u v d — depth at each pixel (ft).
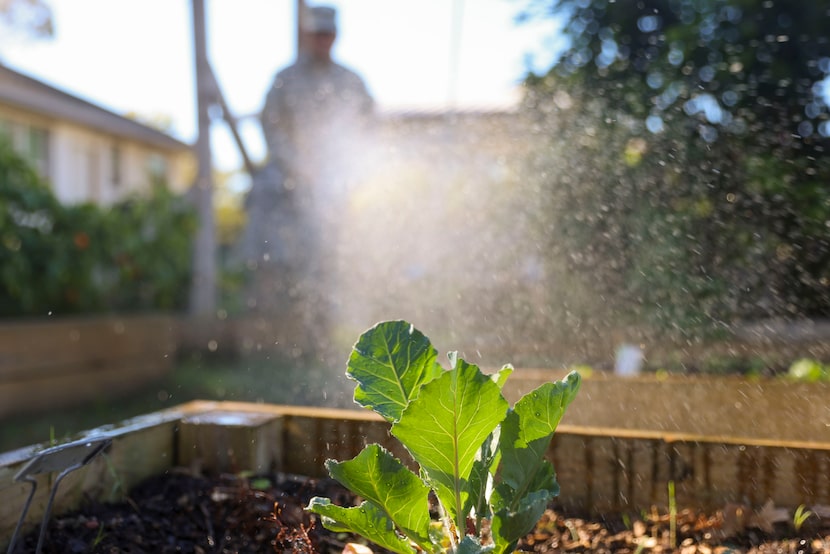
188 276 18.10
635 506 4.39
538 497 2.80
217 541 4.05
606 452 4.44
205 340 15.75
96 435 4.48
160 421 4.89
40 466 3.36
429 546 3.08
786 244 10.26
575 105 12.41
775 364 9.38
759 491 4.25
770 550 3.84
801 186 10.25
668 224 10.75
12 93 26.37
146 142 39.34
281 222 16.28
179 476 4.82
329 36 16.71
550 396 2.97
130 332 13.50
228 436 4.87
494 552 2.81
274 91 16.78
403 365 3.19
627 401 6.65
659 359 9.83
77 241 14.03
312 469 4.88
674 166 11.02
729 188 10.66
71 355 12.13
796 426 6.21
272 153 16.80
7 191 12.80
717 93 11.10
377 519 2.99
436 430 2.86
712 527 4.12
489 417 2.86
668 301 10.50
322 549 3.96
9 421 10.46
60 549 3.85
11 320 12.84
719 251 10.52
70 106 28.94
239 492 4.47
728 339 10.03
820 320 10.07
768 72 10.97
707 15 11.30
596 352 10.54
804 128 10.73
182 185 45.06
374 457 2.90
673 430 6.45
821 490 4.18
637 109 11.66
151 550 3.93
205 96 17.35
